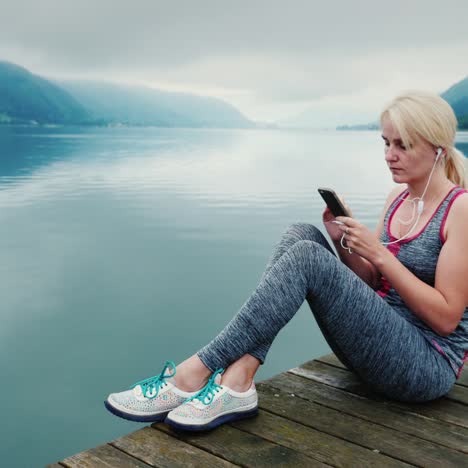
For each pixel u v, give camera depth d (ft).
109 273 19.13
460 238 6.26
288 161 74.28
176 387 6.42
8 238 24.58
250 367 6.49
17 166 60.64
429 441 6.22
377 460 5.84
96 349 13.17
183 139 169.68
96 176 50.93
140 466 5.71
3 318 15.05
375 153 99.19
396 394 6.88
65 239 24.45
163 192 39.88
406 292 6.29
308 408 6.96
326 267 6.16
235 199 36.37
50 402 11.12
